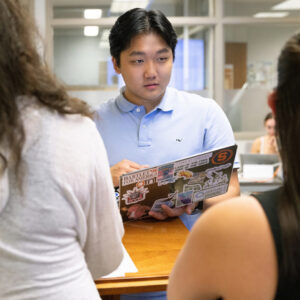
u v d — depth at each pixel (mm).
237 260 614
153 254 1416
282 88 620
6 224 784
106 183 890
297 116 598
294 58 604
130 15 1615
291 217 587
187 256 667
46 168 790
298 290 593
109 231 938
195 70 6297
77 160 825
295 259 583
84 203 854
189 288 667
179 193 1606
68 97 854
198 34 6262
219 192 1660
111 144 1773
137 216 1652
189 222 1794
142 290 1250
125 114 1775
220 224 626
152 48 1607
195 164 1554
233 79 6363
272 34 6348
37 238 795
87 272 884
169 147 1758
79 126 849
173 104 1771
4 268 789
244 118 6398
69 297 821
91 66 6109
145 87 1654
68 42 6059
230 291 628
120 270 1301
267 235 604
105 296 1423
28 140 785
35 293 798
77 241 880
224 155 1564
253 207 622
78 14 6059
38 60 836
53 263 812
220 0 6156
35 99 808
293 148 601
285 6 6312
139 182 1535
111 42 1692
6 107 757
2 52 756
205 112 1792
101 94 6137
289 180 605
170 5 6223
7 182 767
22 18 805
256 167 4688
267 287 608
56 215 802
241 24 6273
